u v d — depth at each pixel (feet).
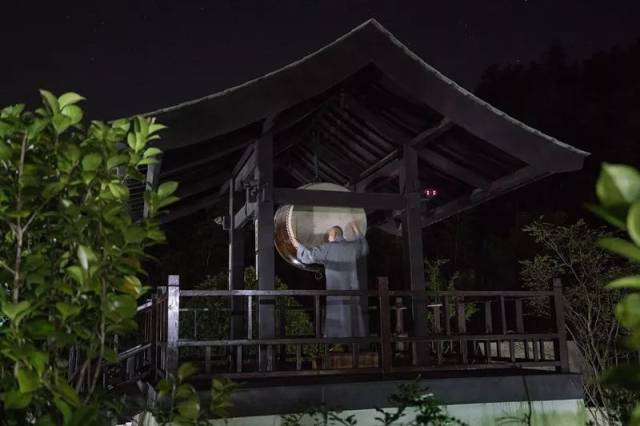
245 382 14.93
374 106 20.24
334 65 17.26
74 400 7.18
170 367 14.25
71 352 11.07
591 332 23.71
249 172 20.66
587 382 21.89
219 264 55.88
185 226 58.70
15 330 7.09
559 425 15.83
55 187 7.81
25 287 8.25
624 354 23.86
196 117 15.94
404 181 20.22
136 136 9.04
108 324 8.37
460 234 65.41
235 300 23.82
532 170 19.63
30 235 8.39
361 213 23.36
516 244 59.98
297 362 15.92
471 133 18.84
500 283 59.62
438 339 16.47
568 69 89.20
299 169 26.96
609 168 3.28
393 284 58.75
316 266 24.00
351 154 24.02
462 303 19.27
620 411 17.37
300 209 22.90
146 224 8.48
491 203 75.51
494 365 16.93
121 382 20.88
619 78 82.43
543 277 27.20
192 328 27.91
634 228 3.05
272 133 18.66
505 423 15.39
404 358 23.13
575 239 26.53
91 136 8.73
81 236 7.86
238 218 22.98
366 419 14.47
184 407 9.14
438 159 21.27
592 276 26.03
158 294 18.24
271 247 18.04
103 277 7.89
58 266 8.01
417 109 19.25
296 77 16.96
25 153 8.21
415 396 13.44
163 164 18.37
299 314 28.94
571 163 18.72
